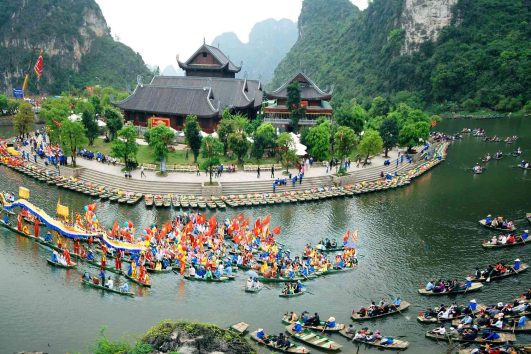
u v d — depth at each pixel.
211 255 65.62
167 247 67.06
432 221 85.19
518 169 123.88
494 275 63.91
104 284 58.19
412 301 58.53
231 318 53.53
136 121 144.12
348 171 109.94
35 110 192.62
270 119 147.00
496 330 51.72
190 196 90.62
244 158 114.88
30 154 114.19
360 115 136.88
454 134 178.25
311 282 62.69
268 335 49.31
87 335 49.28
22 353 44.16
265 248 69.31
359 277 64.38
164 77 163.00
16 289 57.28
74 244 67.06
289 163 106.31
